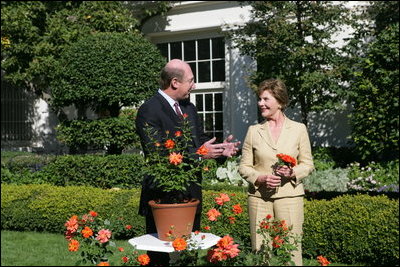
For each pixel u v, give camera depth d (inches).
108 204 234.2
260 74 331.0
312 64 321.1
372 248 179.0
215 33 424.8
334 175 308.0
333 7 321.4
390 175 286.2
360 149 247.6
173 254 123.4
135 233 229.9
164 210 114.5
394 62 242.5
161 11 433.7
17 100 514.0
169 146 115.5
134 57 309.0
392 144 238.5
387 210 179.3
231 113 411.8
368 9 341.7
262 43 333.4
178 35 443.5
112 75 301.6
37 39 391.5
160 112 126.1
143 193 126.8
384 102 236.5
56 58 387.5
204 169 124.8
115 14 392.2
